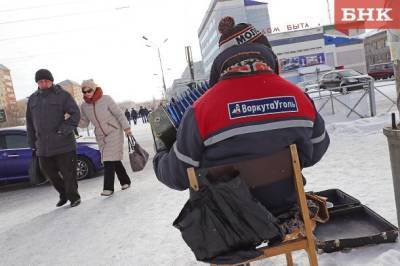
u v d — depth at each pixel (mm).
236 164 2051
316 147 2264
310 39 50750
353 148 7191
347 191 4664
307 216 2141
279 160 2100
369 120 9375
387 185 4641
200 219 2002
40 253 4410
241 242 2002
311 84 28547
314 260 2152
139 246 4094
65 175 6164
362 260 2922
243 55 2145
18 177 8750
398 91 3002
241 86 2070
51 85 6000
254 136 2010
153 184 7117
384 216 3695
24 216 6258
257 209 1997
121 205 5883
